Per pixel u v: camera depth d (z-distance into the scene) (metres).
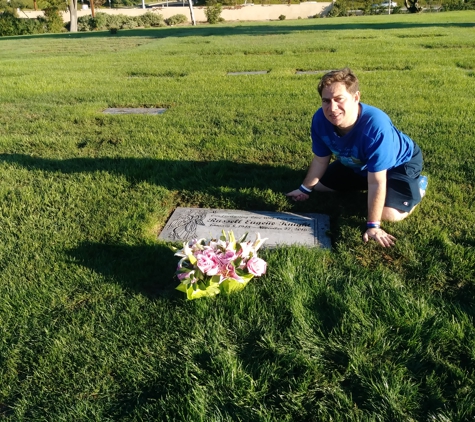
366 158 3.13
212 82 8.50
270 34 20.16
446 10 42.19
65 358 2.22
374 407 1.89
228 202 3.74
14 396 2.06
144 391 2.05
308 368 2.10
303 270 2.76
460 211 3.43
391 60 10.34
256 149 4.92
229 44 16.00
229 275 2.50
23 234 3.31
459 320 2.34
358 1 52.94
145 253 3.03
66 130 5.86
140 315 2.46
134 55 13.76
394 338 2.23
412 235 3.11
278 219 3.45
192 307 2.49
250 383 2.03
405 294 2.55
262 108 6.46
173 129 5.69
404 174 3.28
